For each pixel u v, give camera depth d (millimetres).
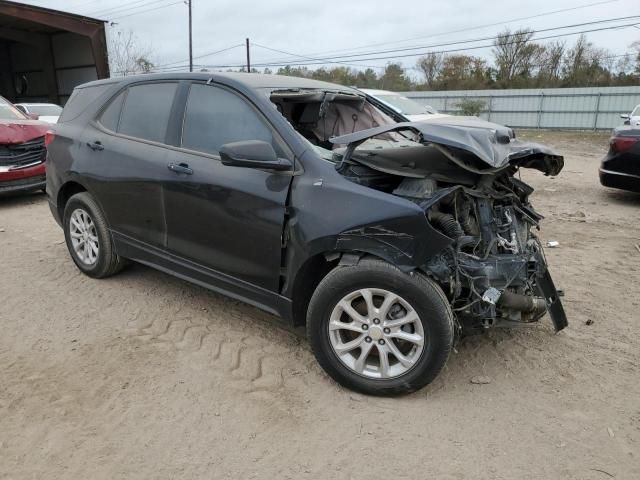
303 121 4004
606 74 43250
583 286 4812
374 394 3047
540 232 6723
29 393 3045
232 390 3113
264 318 4039
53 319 4000
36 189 8133
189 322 3955
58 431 2730
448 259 2963
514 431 2789
